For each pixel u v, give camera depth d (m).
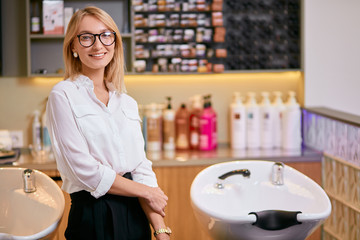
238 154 3.18
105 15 1.82
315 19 3.38
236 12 3.46
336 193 2.94
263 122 3.36
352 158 2.71
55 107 1.73
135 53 3.33
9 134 3.16
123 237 1.81
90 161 1.72
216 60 3.50
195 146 3.34
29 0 3.28
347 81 3.44
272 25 3.42
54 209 1.81
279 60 3.46
